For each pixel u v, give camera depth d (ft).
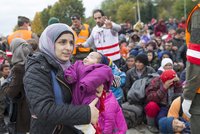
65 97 7.08
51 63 7.02
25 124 14.62
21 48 14.88
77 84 7.18
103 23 20.51
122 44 34.86
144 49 33.09
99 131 7.75
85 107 6.77
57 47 7.14
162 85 18.49
